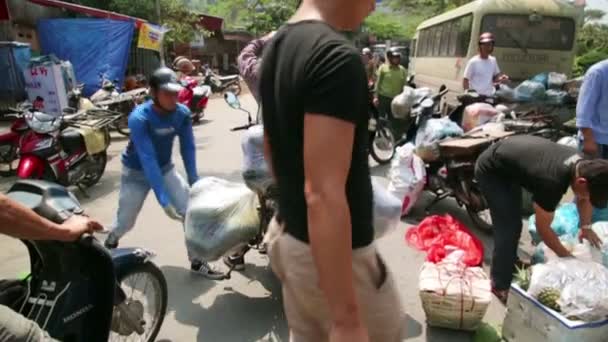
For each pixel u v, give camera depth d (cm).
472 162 479
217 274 389
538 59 893
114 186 658
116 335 295
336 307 121
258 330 325
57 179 562
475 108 654
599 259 312
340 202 117
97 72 1426
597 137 429
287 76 126
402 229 495
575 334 252
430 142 514
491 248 458
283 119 130
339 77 117
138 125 351
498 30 881
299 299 147
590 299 256
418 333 317
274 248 152
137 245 459
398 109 698
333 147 117
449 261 357
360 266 142
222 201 338
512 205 337
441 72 1102
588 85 418
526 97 720
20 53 1146
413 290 375
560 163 293
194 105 1185
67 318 226
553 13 873
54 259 227
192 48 2998
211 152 853
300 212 139
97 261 223
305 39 125
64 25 1423
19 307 231
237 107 394
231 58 3503
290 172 136
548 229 310
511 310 293
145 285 299
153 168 351
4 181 677
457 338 313
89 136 605
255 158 333
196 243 338
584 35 2781
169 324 331
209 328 327
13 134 688
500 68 891
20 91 1160
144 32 1544
